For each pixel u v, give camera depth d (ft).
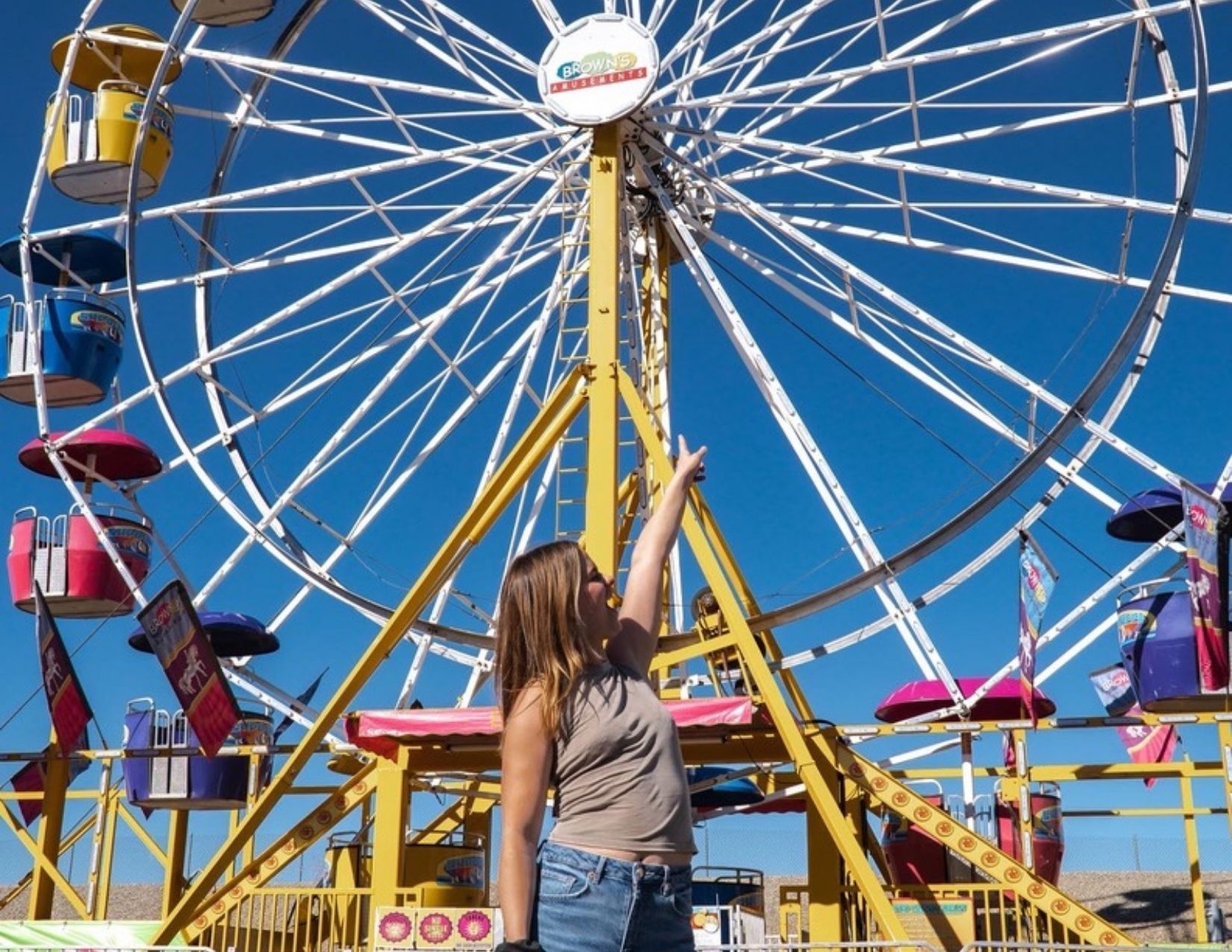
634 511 61.82
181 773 57.62
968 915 43.80
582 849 10.06
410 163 59.00
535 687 10.28
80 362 65.00
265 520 60.64
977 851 43.86
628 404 46.29
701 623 50.06
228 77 63.46
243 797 58.34
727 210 62.90
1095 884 80.33
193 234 62.64
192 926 45.98
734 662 54.13
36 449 66.59
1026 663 50.08
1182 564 53.01
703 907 47.85
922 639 54.19
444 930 41.63
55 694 56.03
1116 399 56.44
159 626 49.03
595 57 53.93
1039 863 56.90
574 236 58.03
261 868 47.16
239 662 66.33
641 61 53.42
